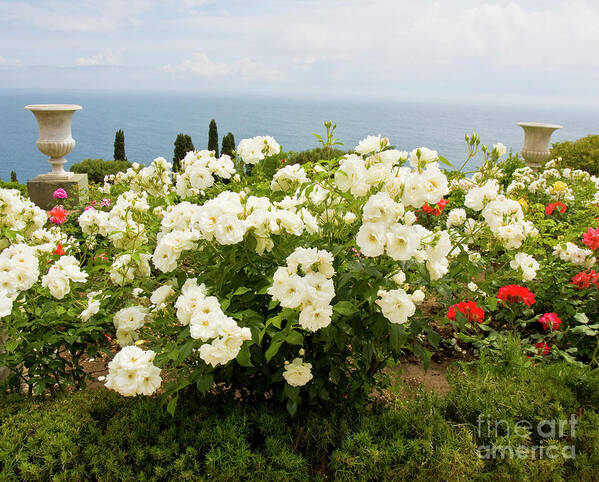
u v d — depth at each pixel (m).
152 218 3.22
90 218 2.97
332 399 2.37
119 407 2.28
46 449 1.98
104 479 1.95
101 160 13.88
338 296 2.09
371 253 1.82
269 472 1.97
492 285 3.52
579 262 3.49
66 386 2.56
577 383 2.62
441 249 2.05
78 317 2.46
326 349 2.05
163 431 2.09
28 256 2.33
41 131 9.08
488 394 2.43
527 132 12.39
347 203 2.32
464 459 2.04
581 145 12.16
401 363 3.30
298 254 1.88
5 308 2.05
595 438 2.21
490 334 3.31
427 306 4.04
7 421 2.15
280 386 2.30
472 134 2.79
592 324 3.40
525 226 2.76
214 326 1.78
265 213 2.02
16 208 2.75
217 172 2.91
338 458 2.03
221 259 2.27
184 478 1.92
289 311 1.81
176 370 2.16
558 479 2.08
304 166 2.51
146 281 2.50
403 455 2.06
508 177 8.15
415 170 2.32
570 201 6.02
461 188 5.71
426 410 2.36
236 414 2.21
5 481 1.89
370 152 2.21
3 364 2.26
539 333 3.59
